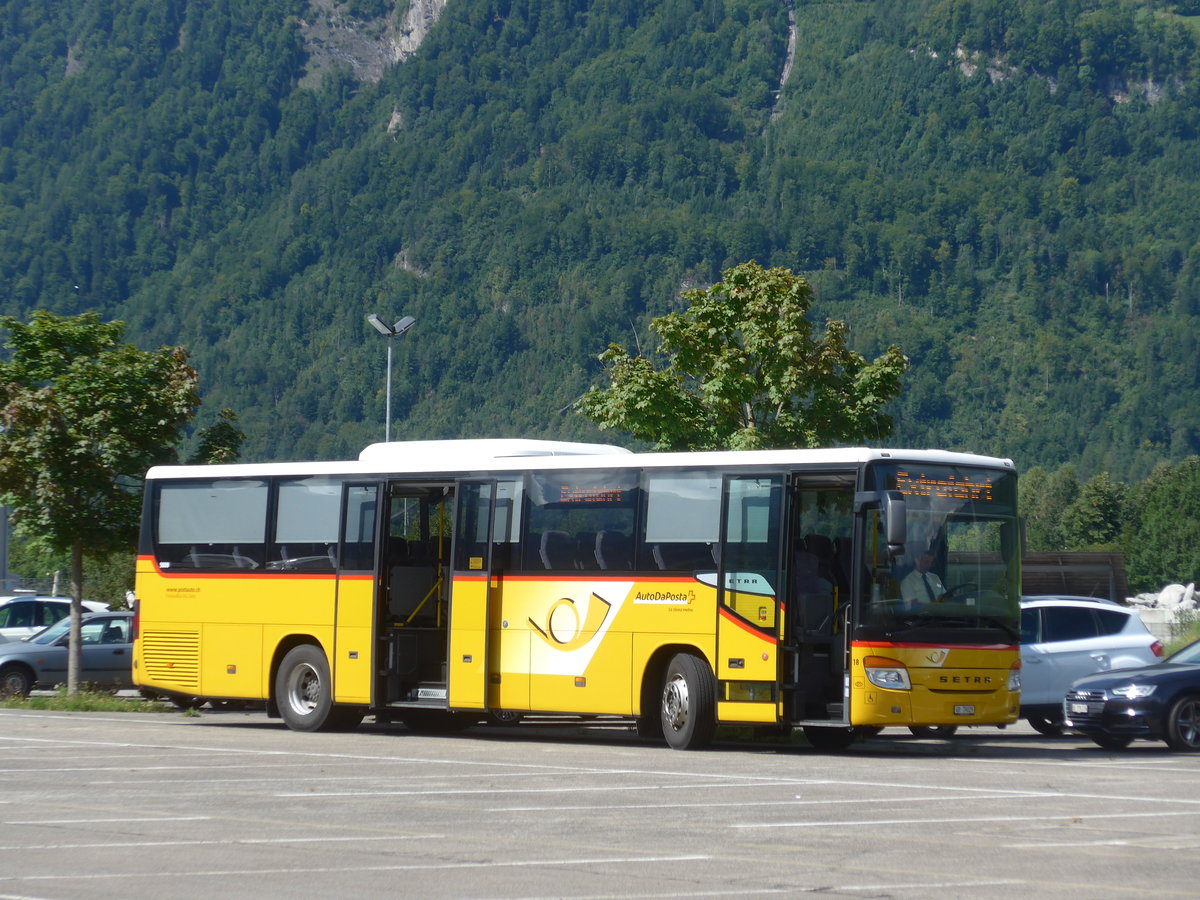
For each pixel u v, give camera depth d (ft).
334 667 69.15
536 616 63.62
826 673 58.08
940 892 29.48
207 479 74.59
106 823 39.04
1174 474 460.96
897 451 57.52
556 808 41.68
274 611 71.46
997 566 58.34
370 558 68.69
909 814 40.52
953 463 58.44
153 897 29.35
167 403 91.04
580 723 79.46
